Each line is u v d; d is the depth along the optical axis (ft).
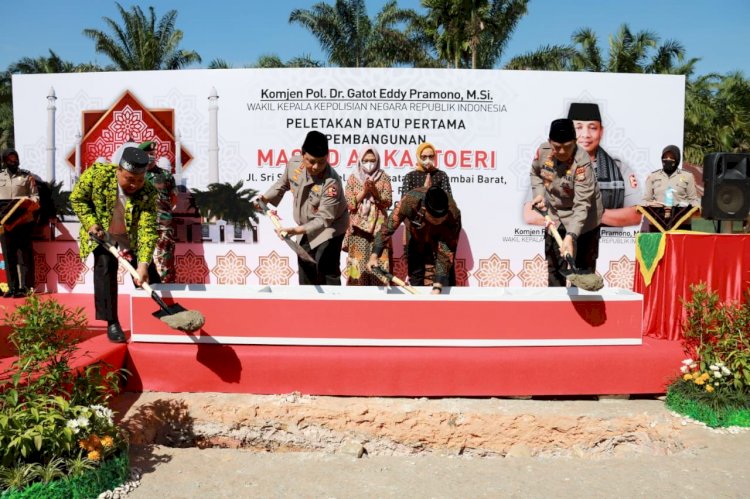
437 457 14.44
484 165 23.40
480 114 23.26
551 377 15.26
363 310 15.57
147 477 12.71
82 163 24.12
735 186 18.06
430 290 17.48
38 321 12.72
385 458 14.34
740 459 13.26
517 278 23.75
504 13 78.54
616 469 13.29
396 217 17.20
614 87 23.49
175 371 15.46
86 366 13.66
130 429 14.11
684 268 16.71
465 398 15.46
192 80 23.50
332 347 15.61
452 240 16.98
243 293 15.61
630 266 24.06
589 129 23.48
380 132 23.25
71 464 11.23
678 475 12.71
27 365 12.17
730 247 16.80
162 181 21.67
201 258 23.95
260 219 23.72
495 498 12.01
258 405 14.87
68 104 24.03
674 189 22.84
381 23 86.02
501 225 23.59
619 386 15.42
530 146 23.43
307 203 18.79
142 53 97.30
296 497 12.07
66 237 24.11
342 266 23.63
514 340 15.61
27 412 11.18
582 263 18.80
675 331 16.74
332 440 14.83
